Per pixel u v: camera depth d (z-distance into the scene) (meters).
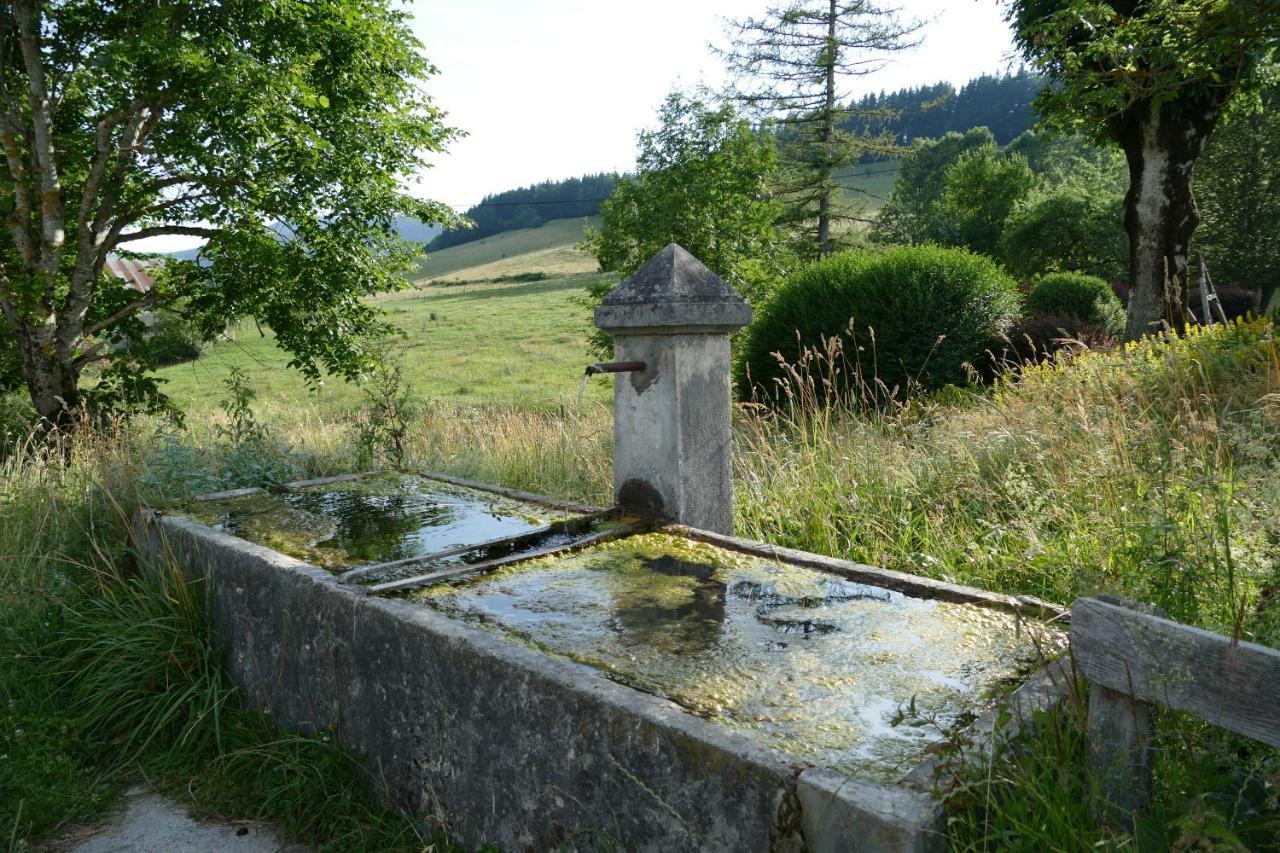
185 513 4.41
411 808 2.67
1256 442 3.43
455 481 5.07
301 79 8.30
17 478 5.66
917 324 9.07
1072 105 8.76
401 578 3.19
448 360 27.94
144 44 7.07
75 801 3.03
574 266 71.19
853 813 1.62
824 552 4.30
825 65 22.34
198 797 3.04
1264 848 1.67
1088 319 14.60
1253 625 2.43
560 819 2.19
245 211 8.77
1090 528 3.61
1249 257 27.97
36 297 7.72
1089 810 1.69
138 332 9.66
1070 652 1.85
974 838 1.61
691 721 1.95
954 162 50.62
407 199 10.27
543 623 2.71
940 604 2.81
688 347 3.70
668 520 3.80
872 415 6.50
